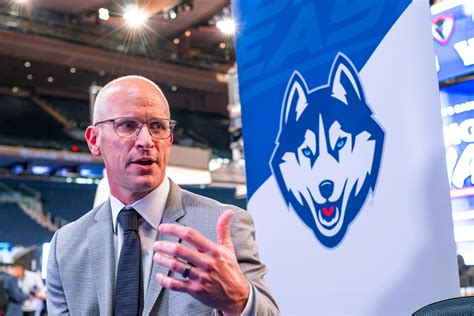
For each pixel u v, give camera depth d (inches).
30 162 530.9
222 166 240.5
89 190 619.5
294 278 65.7
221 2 411.5
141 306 44.8
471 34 61.3
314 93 64.7
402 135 54.9
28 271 249.6
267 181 70.4
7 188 585.0
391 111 56.0
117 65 535.8
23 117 583.5
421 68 53.8
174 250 34.9
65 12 462.6
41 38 475.5
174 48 524.4
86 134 50.9
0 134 546.9
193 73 569.6
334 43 62.4
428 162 52.9
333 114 62.1
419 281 53.0
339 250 60.8
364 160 58.6
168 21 458.0
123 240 46.9
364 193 58.4
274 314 40.5
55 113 604.7
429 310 40.2
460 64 62.2
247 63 74.9
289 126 67.7
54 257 50.8
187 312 43.4
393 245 55.2
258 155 72.1
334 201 61.6
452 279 50.6
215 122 668.1
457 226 61.7
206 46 530.9
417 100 53.9
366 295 57.7
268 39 71.6
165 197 48.5
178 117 650.8
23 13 458.6
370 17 58.6
